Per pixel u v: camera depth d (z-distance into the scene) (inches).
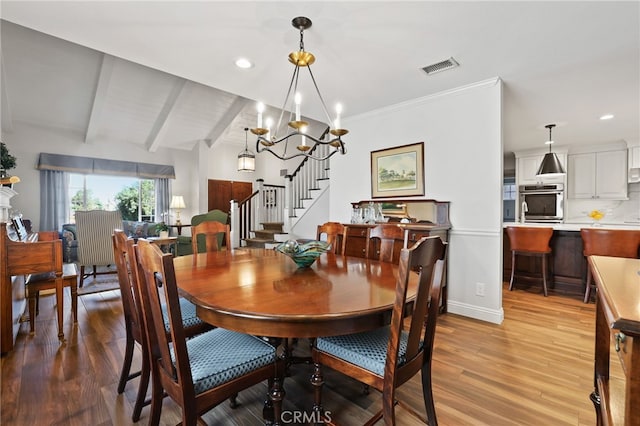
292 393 71.2
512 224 181.3
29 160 232.1
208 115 260.8
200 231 108.1
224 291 53.6
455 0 72.1
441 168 129.8
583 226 165.2
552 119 163.0
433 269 51.6
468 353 90.0
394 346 46.1
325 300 48.8
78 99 213.3
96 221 158.7
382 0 72.1
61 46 163.3
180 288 55.5
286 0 72.4
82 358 85.0
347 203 164.1
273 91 128.0
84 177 261.9
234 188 322.7
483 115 118.6
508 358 87.0
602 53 96.0
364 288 56.1
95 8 75.0
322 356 56.2
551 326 111.0
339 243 128.5
